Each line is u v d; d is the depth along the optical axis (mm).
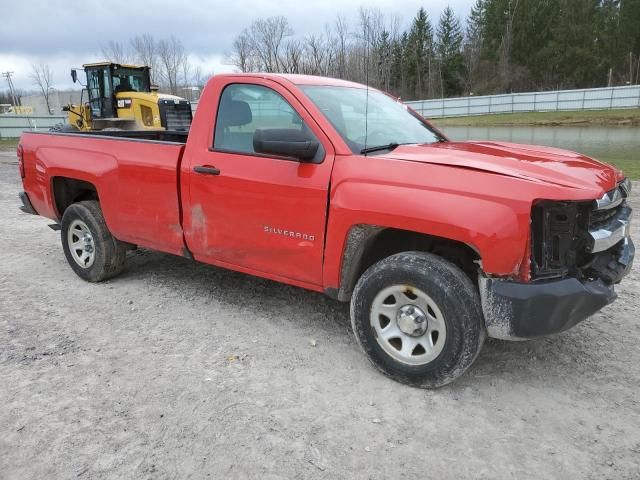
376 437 2887
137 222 4672
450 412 3107
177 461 2695
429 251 3617
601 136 24844
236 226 3984
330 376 3504
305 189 3559
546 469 2639
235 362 3686
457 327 3088
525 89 61500
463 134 28312
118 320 4398
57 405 3164
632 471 2615
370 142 3717
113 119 18281
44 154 5332
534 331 2998
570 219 2994
